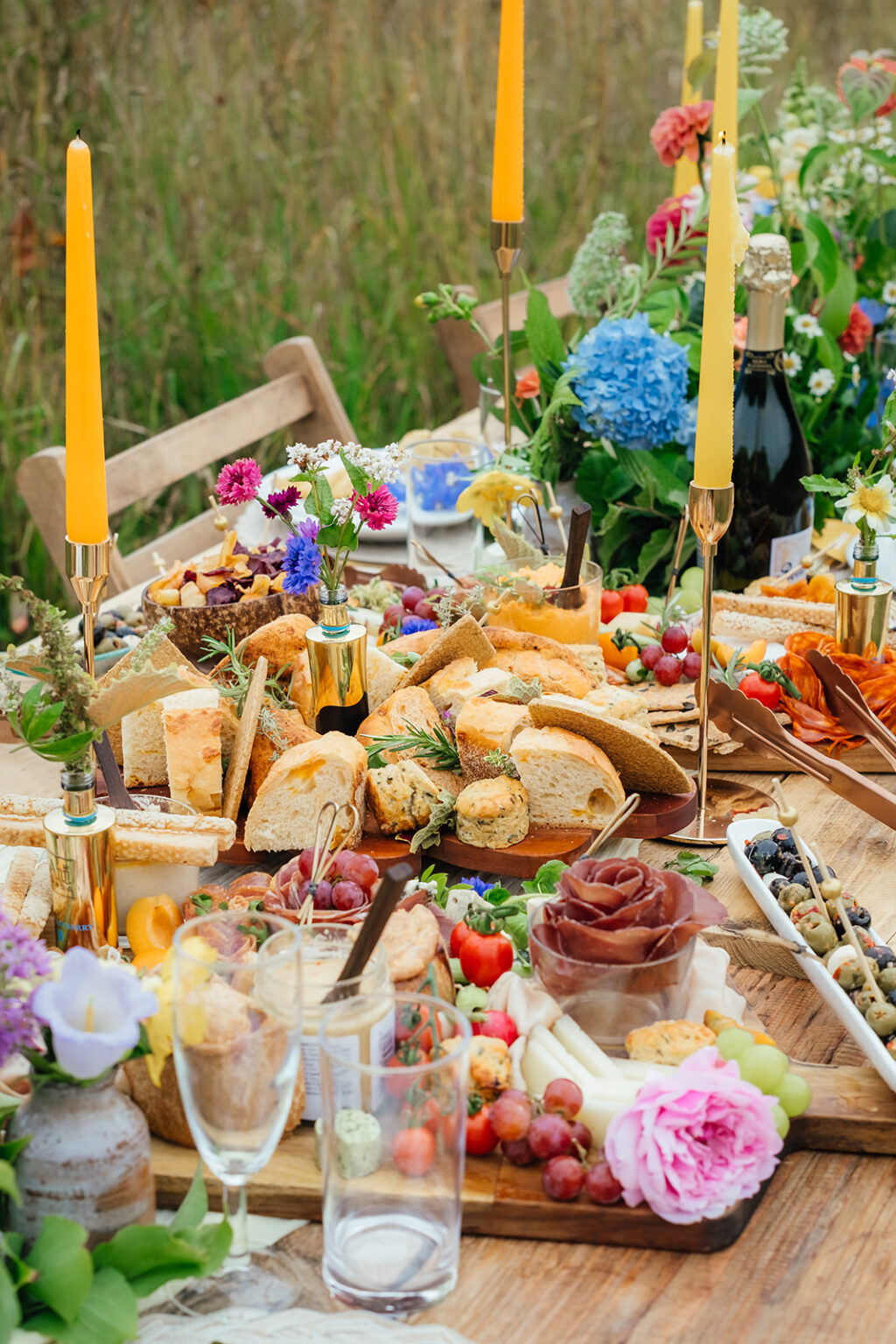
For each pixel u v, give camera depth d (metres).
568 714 1.28
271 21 3.79
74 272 1.15
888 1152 1.00
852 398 2.22
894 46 4.59
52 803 1.16
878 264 2.39
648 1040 0.99
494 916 1.15
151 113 3.65
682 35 4.27
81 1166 0.84
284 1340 0.82
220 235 3.76
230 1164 0.86
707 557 1.33
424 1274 0.85
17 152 3.46
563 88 4.20
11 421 3.29
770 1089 0.98
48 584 3.29
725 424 1.28
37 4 3.49
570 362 1.92
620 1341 0.84
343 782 1.26
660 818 1.33
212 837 1.14
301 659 1.45
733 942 1.19
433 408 3.95
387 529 1.98
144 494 2.13
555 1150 0.92
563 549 1.77
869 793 1.35
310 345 2.50
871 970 1.07
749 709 1.38
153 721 1.34
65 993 0.84
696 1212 0.88
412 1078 0.83
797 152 2.37
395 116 3.87
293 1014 0.84
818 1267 0.90
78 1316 0.80
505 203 1.88
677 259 2.16
